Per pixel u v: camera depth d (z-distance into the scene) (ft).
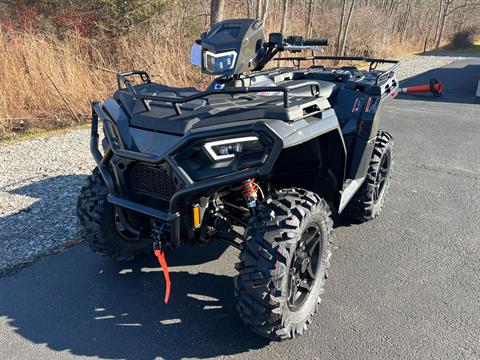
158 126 7.95
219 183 7.35
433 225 13.30
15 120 23.29
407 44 91.45
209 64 9.59
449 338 8.52
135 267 10.77
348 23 57.11
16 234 12.03
